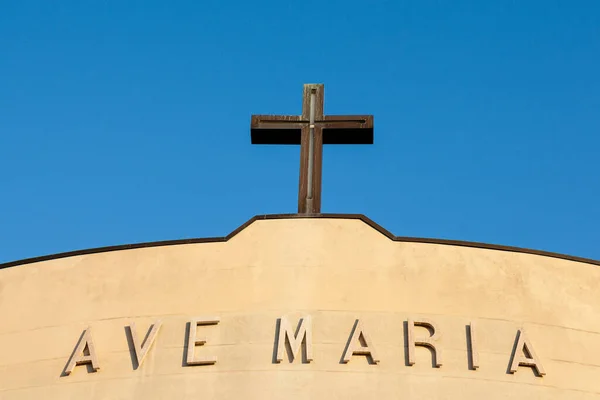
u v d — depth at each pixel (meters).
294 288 40.94
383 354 39.25
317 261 41.69
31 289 42.25
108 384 39.19
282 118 46.75
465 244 42.38
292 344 39.31
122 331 40.44
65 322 41.03
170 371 39.22
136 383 39.06
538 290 41.53
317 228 42.59
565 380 39.44
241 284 41.22
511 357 39.56
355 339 39.47
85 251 42.84
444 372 39.00
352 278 41.28
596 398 39.22
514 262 42.16
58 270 42.56
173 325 40.34
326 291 40.84
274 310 40.34
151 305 41.00
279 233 42.50
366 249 42.06
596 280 42.28
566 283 41.94
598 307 41.53
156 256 42.31
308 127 46.56
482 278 41.56
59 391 39.31
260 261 41.75
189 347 39.50
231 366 39.09
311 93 47.38
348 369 38.88
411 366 39.06
